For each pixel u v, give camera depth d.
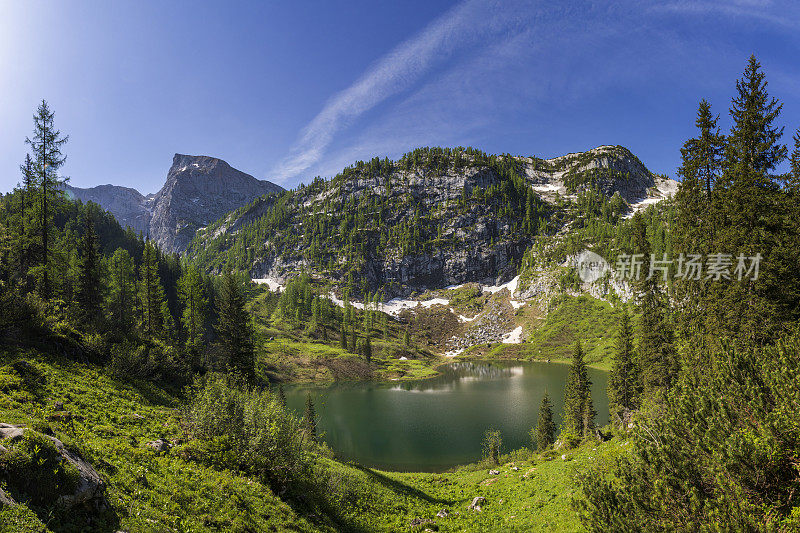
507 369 152.00
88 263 56.12
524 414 84.56
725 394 9.98
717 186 30.69
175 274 158.62
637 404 45.06
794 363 9.84
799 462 7.32
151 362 33.69
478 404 94.75
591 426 53.09
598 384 109.56
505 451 60.97
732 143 29.05
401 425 77.31
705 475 8.34
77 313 38.09
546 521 17.72
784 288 24.30
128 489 10.25
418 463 57.03
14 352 22.50
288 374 129.00
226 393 19.41
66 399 18.81
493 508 23.22
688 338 31.83
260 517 12.76
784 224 26.22
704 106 33.38
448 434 71.00
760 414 8.59
